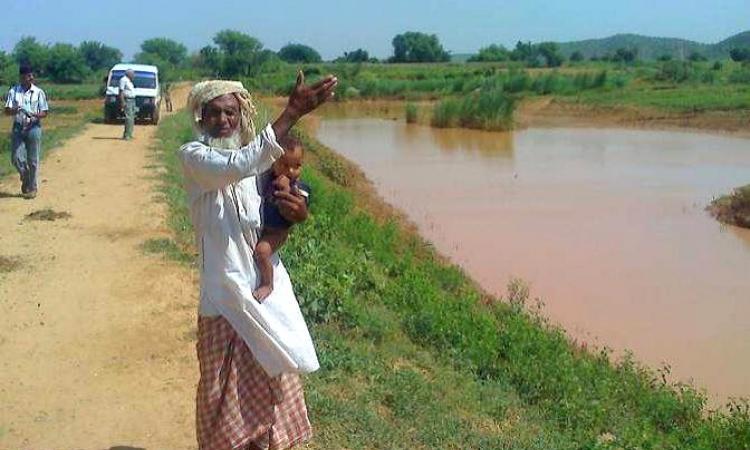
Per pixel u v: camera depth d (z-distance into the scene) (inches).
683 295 581.9
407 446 234.8
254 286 165.0
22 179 532.4
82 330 293.4
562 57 4909.0
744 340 498.9
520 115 2183.8
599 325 519.2
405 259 552.4
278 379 167.8
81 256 388.2
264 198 167.3
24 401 237.8
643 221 816.9
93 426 224.1
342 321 348.5
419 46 5167.3
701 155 1371.8
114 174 638.5
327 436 226.1
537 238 735.7
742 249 712.4
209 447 164.9
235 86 163.8
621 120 2034.9
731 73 2994.6
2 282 344.5
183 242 425.4
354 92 2669.8
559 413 336.2
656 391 401.1
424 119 1991.9
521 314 495.5
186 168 159.2
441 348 377.1
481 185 1017.5
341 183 942.4
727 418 373.4
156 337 288.5
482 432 269.6
